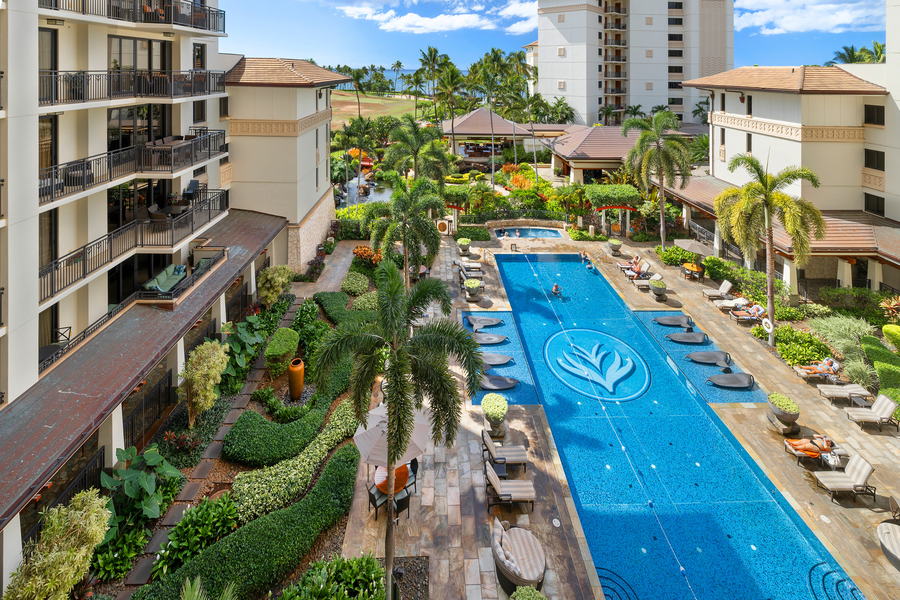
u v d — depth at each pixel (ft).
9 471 32.50
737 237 73.56
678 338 75.46
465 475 49.06
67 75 50.65
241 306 80.89
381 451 42.27
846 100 88.28
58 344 48.29
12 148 39.09
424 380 35.91
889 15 83.20
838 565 40.63
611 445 55.57
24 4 40.11
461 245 114.52
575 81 244.83
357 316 79.46
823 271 94.12
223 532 39.73
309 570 36.65
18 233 39.96
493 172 170.81
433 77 263.90
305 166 101.04
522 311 90.02
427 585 37.81
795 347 69.67
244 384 62.08
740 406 60.03
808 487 47.65
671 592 38.91
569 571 39.14
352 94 475.31
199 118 84.17
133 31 65.31
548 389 66.33
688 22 245.86
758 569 40.78
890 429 54.85
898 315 76.89
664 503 47.57
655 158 110.01
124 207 64.64
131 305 57.52
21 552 34.01
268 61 97.55
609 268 107.55
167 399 57.00
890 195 85.10
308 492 45.06
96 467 43.57
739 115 108.99
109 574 36.14
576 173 158.30
